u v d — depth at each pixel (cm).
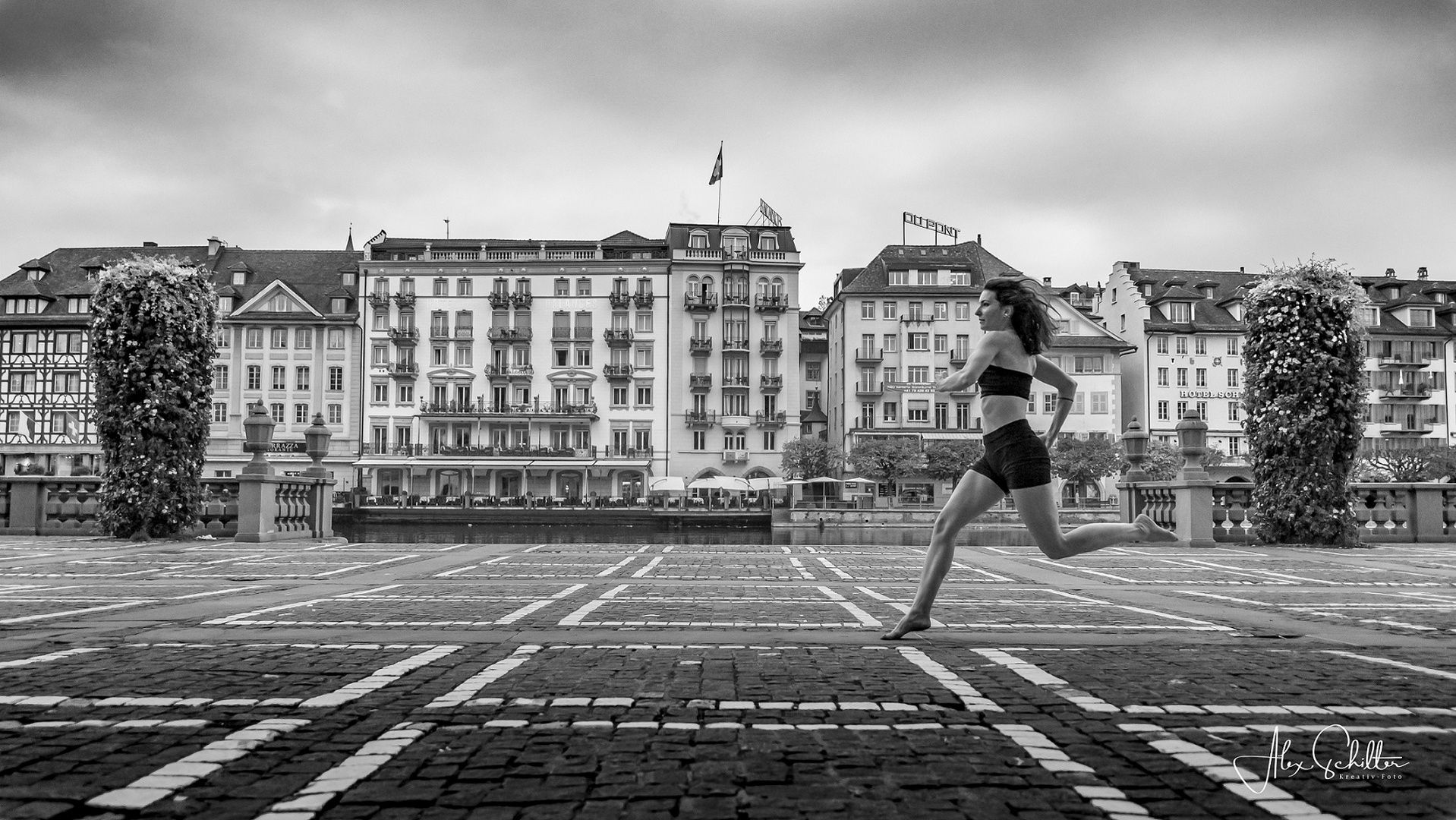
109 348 2069
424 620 742
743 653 566
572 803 276
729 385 7538
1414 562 1608
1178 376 7806
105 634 652
